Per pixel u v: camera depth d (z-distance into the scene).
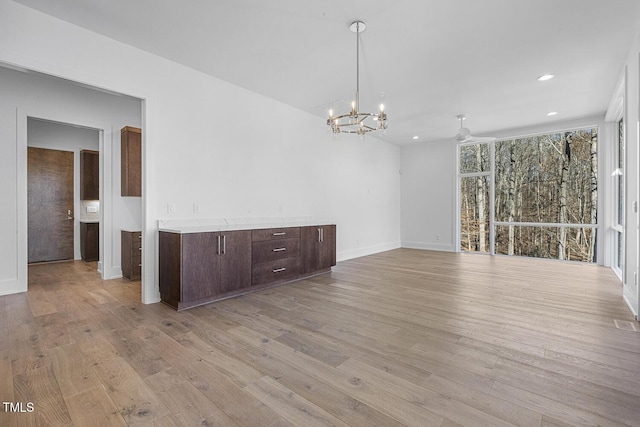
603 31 2.80
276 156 4.70
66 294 3.58
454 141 7.10
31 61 2.52
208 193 3.79
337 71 3.69
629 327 2.55
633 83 3.10
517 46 3.08
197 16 2.62
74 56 2.75
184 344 2.25
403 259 6.12
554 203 5.85
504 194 6.48
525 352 2.12
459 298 3.41
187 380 1.78
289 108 4.92
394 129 6.31
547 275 4.57
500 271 4.88
